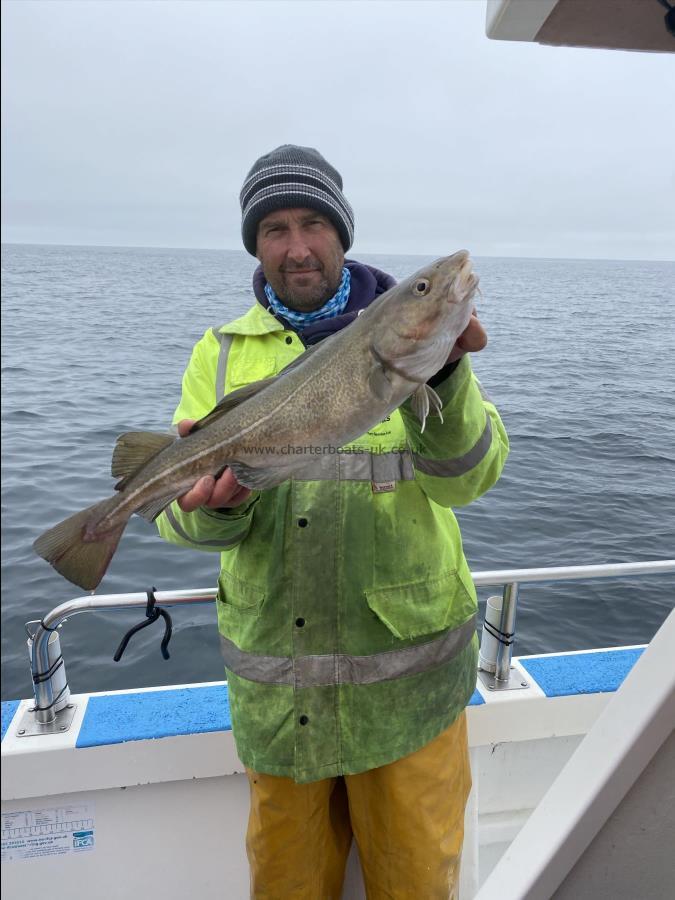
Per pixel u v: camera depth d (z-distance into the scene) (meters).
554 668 2.67
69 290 36.91
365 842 2.02
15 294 32.94
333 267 2.08
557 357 15.87
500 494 6.73
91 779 2.23
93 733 2.25
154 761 2.26
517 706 2.47
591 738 1.01
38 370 13.09
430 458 1.72
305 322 2.12
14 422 9.09
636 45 0.98
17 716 2.37
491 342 18.12
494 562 5.29
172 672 3.88
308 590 1.86
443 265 1.54
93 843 2.29
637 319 25.58
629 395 11.78
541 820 1.01
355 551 1.85
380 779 1.93
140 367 13.69
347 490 1.86
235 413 1.78
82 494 6.47
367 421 1.66
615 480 7.20
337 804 2.17
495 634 2.53
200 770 2.28
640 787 0.95
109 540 1.85
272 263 2.05
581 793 0.98
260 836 1.97
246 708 1.91
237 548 1.97
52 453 7.74
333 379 1.67
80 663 3.95
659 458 8.04
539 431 9.21
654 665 0.97
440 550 1.95
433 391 1.60
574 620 4.55
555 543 5.65
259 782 1.95
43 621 2.20
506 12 0.90
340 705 1.88
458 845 1.98
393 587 1.87
